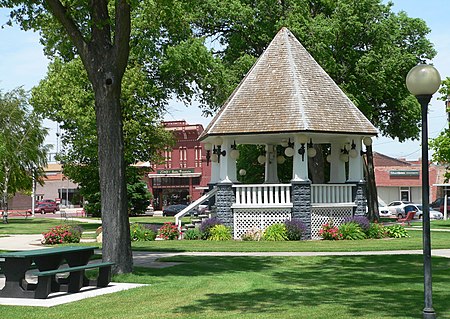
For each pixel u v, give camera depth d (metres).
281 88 29.33
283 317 10.47
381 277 16.12
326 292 13.42
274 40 31.33
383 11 44.81
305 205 27.91
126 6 15.50
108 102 15.99
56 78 43.66
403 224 43.72
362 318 10.37
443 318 10.37
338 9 42.16
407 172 78.94
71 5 17.03
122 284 14.68
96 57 15.90
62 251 13.86
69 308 11.52
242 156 43.69
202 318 10.47
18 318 10.59
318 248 23.80
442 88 43.47
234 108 29.44
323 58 39.56
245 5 41.41
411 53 45.12
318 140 31.08
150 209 75.38
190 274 16.62
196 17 41.69
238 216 28.89
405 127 46.34
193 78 43.47
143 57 42.72
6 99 61.09
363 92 43.16
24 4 17.31
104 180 16.06
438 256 21.09
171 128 82.88
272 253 22.38
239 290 13.65
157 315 10.80
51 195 109.19
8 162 57.59
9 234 37.41
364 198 29.73
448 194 76.31
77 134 45.16
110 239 15.98
